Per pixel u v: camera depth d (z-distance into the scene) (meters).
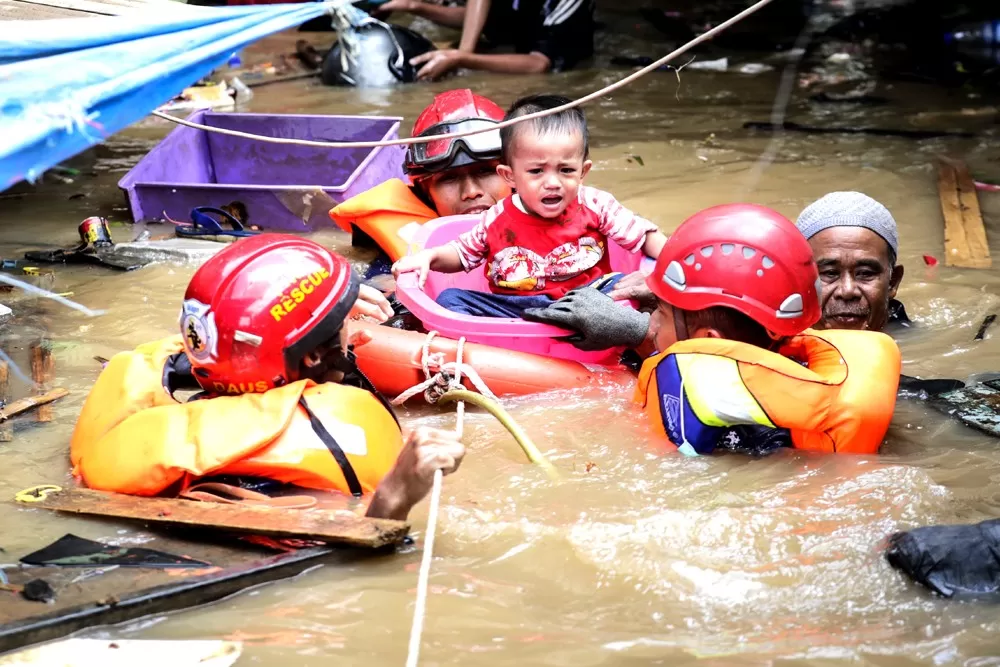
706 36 5.30
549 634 4.43
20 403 6.71
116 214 10.80
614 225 7.89
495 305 7.80
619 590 4.75
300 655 4.29
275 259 5.62
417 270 7.70
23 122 4.68
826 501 5.38
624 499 5.48
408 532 5.02
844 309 7.07
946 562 4.71
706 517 5.20
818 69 16.53
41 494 5.49
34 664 4.20
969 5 17.67
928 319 8.10
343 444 5.44
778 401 5.80
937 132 13.09
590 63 17.17
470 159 8.74
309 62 16.95
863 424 5.81
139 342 7.78
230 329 5.50
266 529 4.96
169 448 5.38
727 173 11.66
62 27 5.11
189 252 9.44
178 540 5.09
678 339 6.35
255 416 5.44
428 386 6.77
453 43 18.48
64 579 4.70
